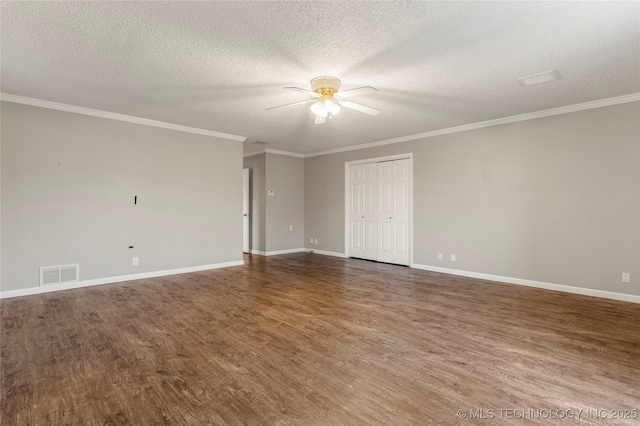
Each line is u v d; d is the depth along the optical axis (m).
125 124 4.65
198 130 5.37
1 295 3.79
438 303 3.70
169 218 5.12
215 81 3.28
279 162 7.39
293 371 2.20
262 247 7.29
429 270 5.55
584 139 4.01
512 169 4.60
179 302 3.73
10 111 3.80
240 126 5.16
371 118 4.64
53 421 1.68
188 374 2.15
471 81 3.27
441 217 5.39
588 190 4.00
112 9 2.09
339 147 6.93
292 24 2.27
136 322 3.09
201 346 2.58
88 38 2.46
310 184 7.71
